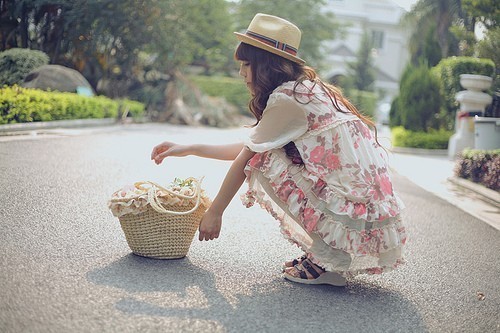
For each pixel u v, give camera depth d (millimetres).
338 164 2945
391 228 3010
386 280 3357
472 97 12375
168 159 7680
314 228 2949
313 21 27031
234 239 3928
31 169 5699
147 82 16891
